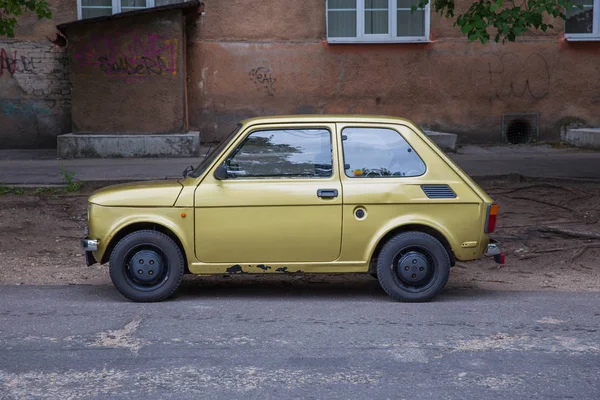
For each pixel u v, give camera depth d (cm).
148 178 1290
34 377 485
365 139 686
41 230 1054
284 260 675
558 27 1869
